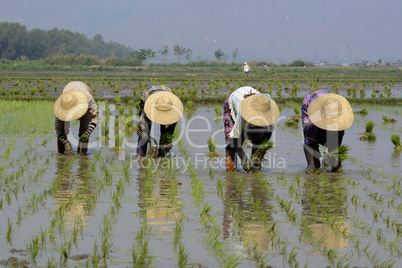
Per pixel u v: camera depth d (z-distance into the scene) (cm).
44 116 3938
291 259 1151
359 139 3191
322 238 1305
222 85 8569
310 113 2147
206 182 1969
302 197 1747
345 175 2131
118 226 1377
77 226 1353
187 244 1246
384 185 1944
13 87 7556
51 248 1201
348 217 1508
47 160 2275
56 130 2472
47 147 2702
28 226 1359
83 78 10338
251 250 1215
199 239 1285
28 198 1647
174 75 13450
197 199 1688
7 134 3092
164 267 1101
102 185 1852
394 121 4184
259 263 1134
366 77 13262
